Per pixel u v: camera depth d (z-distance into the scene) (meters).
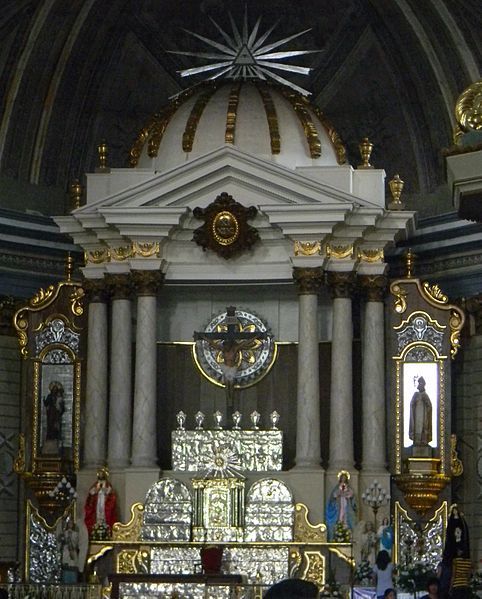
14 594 32.97
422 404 36.88
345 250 36.72
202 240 36.75
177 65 41.09
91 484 36.69
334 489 35.81
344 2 39.69
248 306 38.38
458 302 37.88
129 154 39.53
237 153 36.34
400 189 37.41
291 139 37.91
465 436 37.97
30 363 38.00
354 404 37.56
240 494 36.00
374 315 37.00
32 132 39.59
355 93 40.72
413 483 36.19
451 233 38.69
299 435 36.12
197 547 35.66
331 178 36.94
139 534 35.94
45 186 40.03
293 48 40.97
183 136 38.03
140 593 32.19
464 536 31.58
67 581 35.44
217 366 37.84
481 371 37.72
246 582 33.62
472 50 37.41
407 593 31.59
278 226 36.38
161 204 36.72
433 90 38.97
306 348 36.12
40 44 38.56
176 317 38.38
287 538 35.69
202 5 40.44
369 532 35.31
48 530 37.69
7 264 38.91
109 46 40.12
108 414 37.41
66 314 38.16
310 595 9.99
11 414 38.25
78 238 37.50
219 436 36.75
